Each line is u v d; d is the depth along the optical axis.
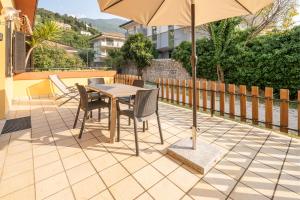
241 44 10.51
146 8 2.99
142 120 3.11
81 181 2.36
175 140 3.54
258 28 10.12
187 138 3.45
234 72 10.94
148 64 18.47
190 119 4.83
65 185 2.29
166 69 16.83
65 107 6.40
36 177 2.45
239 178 2.39
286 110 3.74
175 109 5.94
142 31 26.78
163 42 22.11
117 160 2.85
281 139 3.52
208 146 3.10
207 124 4.41
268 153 3.01
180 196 2.09
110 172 2.54
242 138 3.59
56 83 7.40
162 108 6.09
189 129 4.11
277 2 9.34
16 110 5.96
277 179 2.36
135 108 3.00
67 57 18.42
